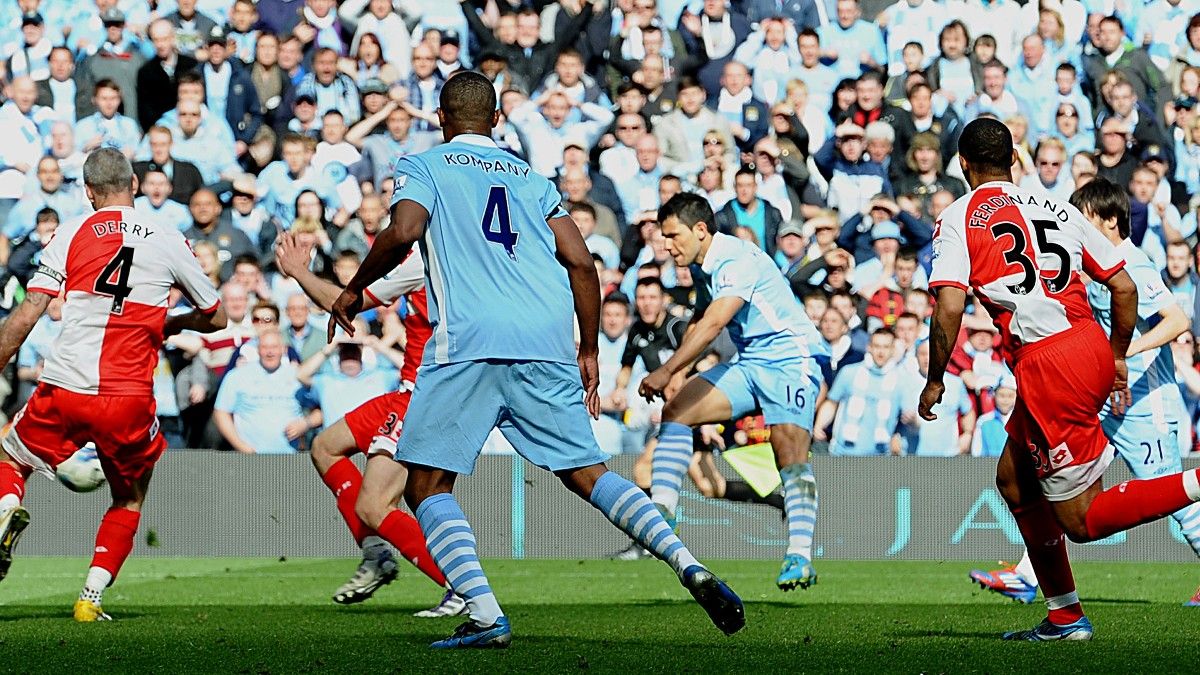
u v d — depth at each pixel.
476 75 14.87
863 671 12.73
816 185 39.44
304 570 30.05
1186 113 40.72
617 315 35.88
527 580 27.34
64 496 33.28
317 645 15.13
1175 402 23.16
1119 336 15.39
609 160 39.25
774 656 13.97
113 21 40.06
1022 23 41.38
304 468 34.09
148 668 13.11
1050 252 14.63
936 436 35.94
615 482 14.08
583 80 40.28
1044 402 14.55
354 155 39.16
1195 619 18.47
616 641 15.58
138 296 18.27
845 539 33.38
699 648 14.77
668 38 40.41
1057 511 14.92
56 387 18.08
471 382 13.93
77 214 39.06
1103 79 40.75
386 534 19.62
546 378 14.05
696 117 39.69
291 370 36.03
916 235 38.16
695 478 33.28
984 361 36.03
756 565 31.39
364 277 13.94
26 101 39.25
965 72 40.41
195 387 35.69
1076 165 39.44
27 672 12.86
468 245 14.03
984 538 33.28
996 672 12.64
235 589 25.31
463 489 33.47
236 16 40.56
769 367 21.92
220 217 38.00
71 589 25.44
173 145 38.94
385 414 20.41
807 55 40.59
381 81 40.28
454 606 19.42
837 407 36.03
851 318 36.56
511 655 14.00
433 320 14.15
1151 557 32.56
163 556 33.78
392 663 13.30
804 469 21.80
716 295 21.64
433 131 39.97
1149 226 39.25
